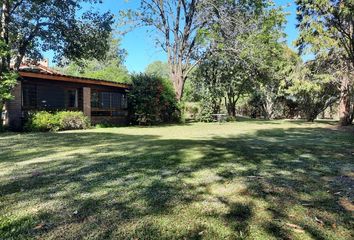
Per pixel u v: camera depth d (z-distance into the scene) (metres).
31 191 3.22
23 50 13.28
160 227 2.33
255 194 3.16
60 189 3.29
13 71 10.82
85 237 2.15
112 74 27.22
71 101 14.97
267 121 20.91
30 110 12.54
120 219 2.47
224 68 21.25
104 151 5.96
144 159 5.07
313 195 3.15
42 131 11.38
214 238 2.16
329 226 2.39
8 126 11.24
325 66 16.23
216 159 5.11
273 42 17.77
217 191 3.26
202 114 20.33
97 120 15.16
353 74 14.83
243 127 14.35
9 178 3.77
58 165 4.57
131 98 16.14
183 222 2.43
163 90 16.88
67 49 14.76
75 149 6.27
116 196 3.06
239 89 23.84
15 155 5.53
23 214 2.57
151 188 3.34
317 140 8.38
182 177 3.84
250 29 17.48
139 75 16.64
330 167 4.54
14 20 12.97
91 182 3.58
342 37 11.66
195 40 19.66
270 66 18.80
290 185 3.51
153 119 16.31
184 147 6.54
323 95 18.52
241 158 5.22
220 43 18.34
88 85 14.50
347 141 8.11
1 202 2.88
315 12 10.69
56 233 2.21
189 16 19.77
